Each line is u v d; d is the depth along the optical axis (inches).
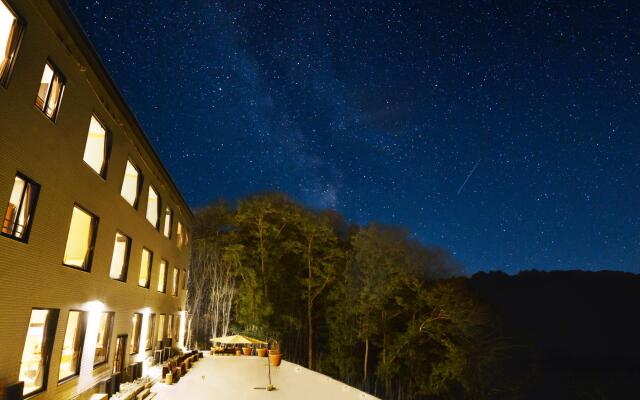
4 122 307.4
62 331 408.8
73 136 419.2
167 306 875.4
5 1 307.7
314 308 1498.5
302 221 1451.8
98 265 495.5
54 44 375.9
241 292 1343.5
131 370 601.9
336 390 682.2
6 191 310.8
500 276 2228.1
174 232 924.6
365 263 1370.6
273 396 612.7
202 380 709.3
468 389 1263.5
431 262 1449.3
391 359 1322.6
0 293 310.2
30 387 372.8
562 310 2063.2
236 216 1419.8
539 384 1537.9
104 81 470.0
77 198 433.7
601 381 1624.0
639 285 2281.0
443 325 1333.7
